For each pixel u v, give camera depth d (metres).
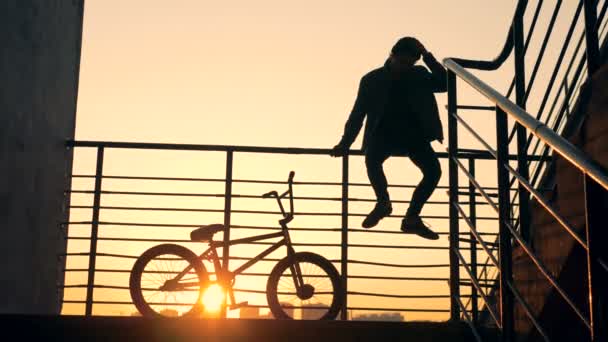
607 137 2.19
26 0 4.29
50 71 4.81
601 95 2.24
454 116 3.38
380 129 4.26
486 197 2.82
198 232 4.63
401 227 4.19
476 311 4.24
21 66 4.23
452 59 3.56
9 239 4.08
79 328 3.02
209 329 3.06
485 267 4.35
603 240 2.14
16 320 3.01
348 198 4.70
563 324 2.73
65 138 5.14
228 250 4.66
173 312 4.53
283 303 4.51
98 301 4.58
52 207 4.84
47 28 4.72
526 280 2.84
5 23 3.96
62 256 5.06
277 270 4.52
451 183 3.52
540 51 3.16
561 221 2.10
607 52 3.00
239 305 4.52
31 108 4.43
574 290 2.58
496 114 2.76
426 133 4.18
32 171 4.46
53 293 4.86
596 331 1.89
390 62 4.30
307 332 3.09
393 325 3.12
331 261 4.60
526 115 2.35
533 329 2.76
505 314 2.64
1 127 3.94
